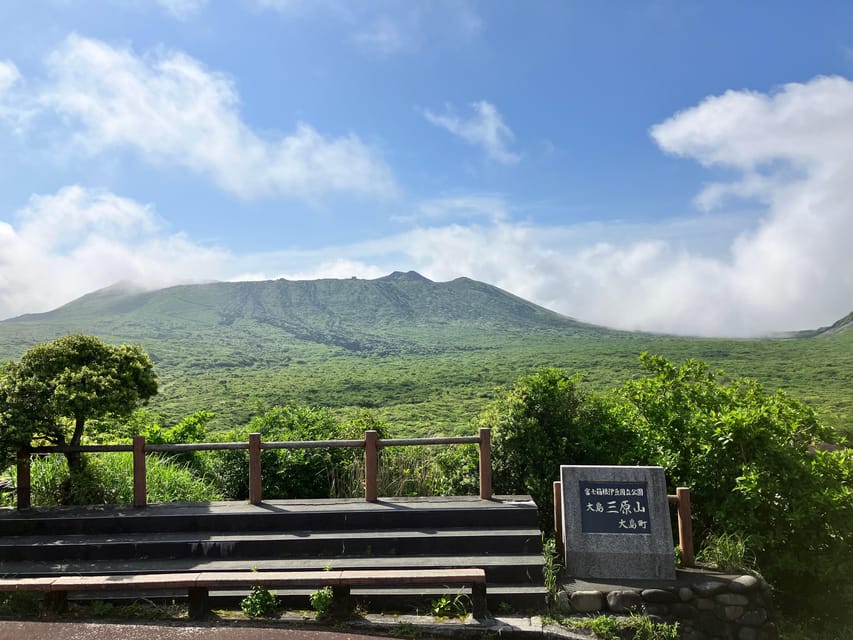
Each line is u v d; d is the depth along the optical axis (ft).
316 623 19.13
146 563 21.59
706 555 24.08
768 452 25.27
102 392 24.84
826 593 24.36
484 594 19.57
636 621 19.79
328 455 31.30
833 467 25.20
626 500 22.85
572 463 28.55
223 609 20.12
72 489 26.12
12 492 26.81
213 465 33.19
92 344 26.18
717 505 26.09
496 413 30.17
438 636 18.75
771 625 20.84
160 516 23.18
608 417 29.53
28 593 20.21
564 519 22.84
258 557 21.99
